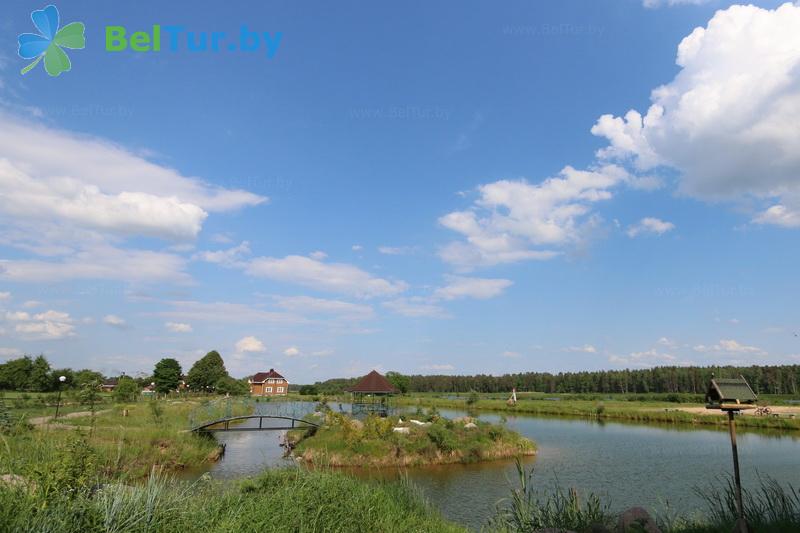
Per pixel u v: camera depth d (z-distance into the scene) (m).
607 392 154.38
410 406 71.56
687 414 60.50
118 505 7.79
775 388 118.81
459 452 31.47
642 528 8.40
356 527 9.02
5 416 17.02
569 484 25.25
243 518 8.37
